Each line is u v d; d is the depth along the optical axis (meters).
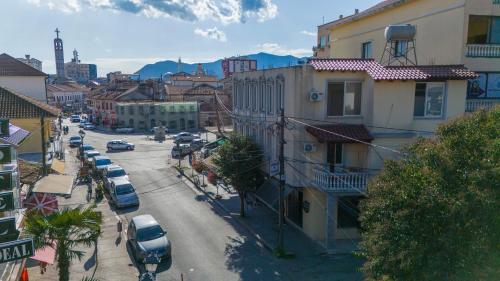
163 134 67.50
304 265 20.00
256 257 21.05
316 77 21.67
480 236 8.84
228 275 19.05
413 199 9.77
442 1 23.45
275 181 25.62
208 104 86.00
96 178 38.53
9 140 13.13
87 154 46.81
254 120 28.50
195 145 52.59
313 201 22.69
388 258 10.12
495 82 23.05
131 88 93.00
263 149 27.28
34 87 45.53
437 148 10.59
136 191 34.34
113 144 55.94
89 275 18.73
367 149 21.84
